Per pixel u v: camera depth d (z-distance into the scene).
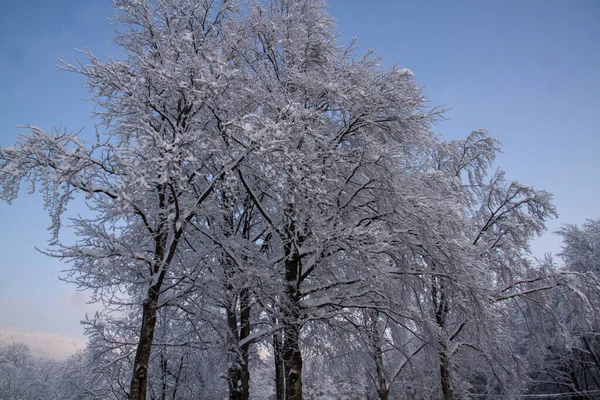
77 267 7.51
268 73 9.94
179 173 6.64
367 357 11.57
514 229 13.59
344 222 9.39
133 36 9.14
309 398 22.83
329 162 8.54
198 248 9.84
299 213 7.87
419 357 13.60
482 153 15.15
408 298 9.92
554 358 22.64
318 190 7.59
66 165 6.34
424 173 10.48
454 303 9.46
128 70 8.02
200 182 9.70
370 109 8.79
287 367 8.31
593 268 20.20
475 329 9.41
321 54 10.34
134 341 10.09
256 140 7.00
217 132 8.42
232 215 10.52
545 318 13.47
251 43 10.37
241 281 8.77
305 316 8.70
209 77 7.33
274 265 10.12
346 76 9.35
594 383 26.14
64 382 12.24
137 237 8.41
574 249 21.78
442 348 10.11
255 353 11.70
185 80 7.55
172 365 11.85
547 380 23.14
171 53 8.18
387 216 8.69
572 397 23.50
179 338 10.38
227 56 9.77
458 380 14.01
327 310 9.30
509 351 13.73
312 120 8.84
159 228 7.79
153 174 6.73
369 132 9.42
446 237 8.77
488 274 12.25
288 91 9.56
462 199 13.33
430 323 9.02
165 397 12.22
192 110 8.06
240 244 9.05
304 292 8.86
